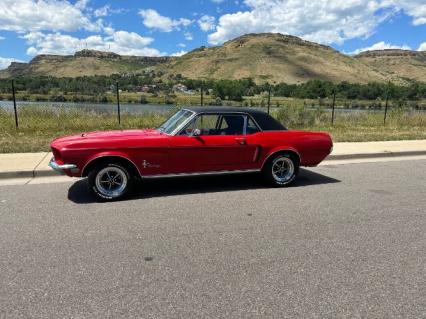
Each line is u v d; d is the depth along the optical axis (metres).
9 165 8.25
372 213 5.91
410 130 16.86
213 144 6.73
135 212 5.73
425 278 3.84
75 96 28.23
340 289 3.58
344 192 7.16
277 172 7.45
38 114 15.95
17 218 5.38
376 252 4.43
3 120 14.20
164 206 6.05
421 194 7.12
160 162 6.46
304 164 7.59
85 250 4.34
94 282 3.63
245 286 3.60
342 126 17.88
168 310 3.19
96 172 6.13
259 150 7.11
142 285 3.59
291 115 18.33
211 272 3.87
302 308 3.26
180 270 3.90
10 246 4.43
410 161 10.71
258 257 4.23
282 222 5.41
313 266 4.04
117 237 4.74
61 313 3.12
